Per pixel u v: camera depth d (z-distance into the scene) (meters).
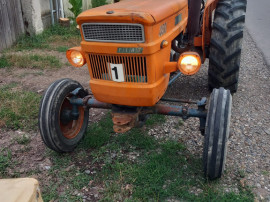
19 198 1.65
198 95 4.60
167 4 2.93
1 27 7.21
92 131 3.71
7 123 3.97
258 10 11.96
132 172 2.95
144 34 2.41
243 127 3.75
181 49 3.45
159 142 3.48
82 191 2.79
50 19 9.19
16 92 4.89
